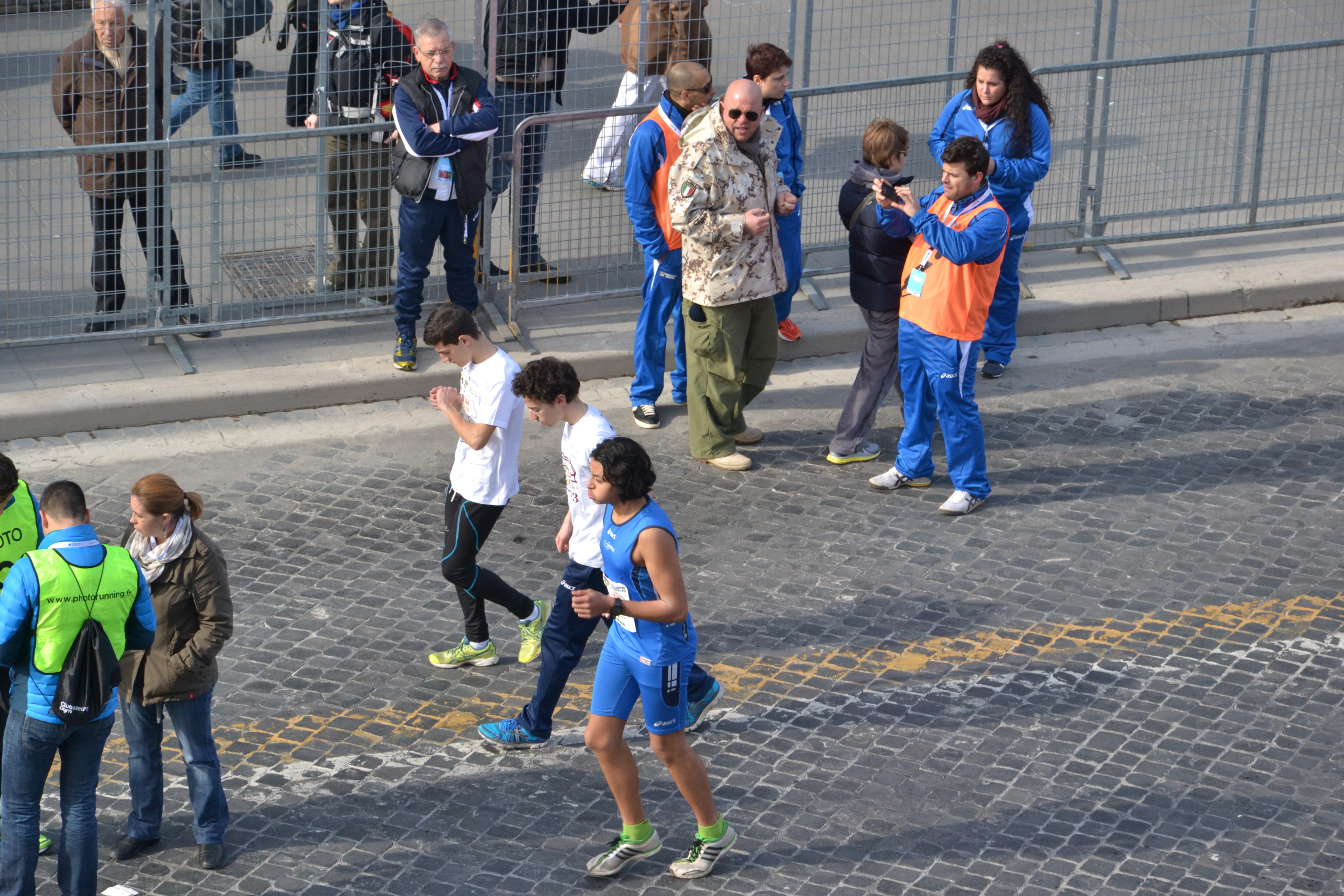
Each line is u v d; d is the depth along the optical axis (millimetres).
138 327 40531
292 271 41656
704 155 33812
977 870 23875
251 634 29719
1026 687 28438
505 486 27609
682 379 39094
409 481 35688
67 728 21719
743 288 34625
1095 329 43594
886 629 30234
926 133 47219
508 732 26625
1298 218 47781
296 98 43281
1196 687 28453
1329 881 23672
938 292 33000
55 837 24547
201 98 46719
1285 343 42688
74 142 40375
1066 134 50188
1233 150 47281
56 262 42531
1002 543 33312
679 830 24906
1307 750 26719
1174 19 58812
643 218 36031
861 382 35906
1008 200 38719
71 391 37719
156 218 39469
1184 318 44094
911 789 25719
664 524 22266
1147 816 25078
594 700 23250
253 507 34312
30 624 21578
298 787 25672
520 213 41406
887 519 34312
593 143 47438
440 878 23703
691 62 35906
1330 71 53188
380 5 40000
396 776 26031
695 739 26922
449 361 27500
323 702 27875
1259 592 31453
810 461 36875
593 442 25344
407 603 31031
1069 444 37438
